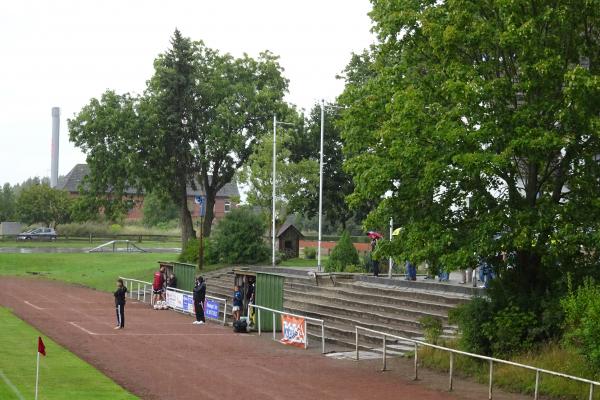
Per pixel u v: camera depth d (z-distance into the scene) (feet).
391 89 86.79
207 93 218.38
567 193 81.20
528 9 77.87
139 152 216.33
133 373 79.51
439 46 79.82
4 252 255.70
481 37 78.02
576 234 75.66
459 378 80.43
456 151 76.79
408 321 107.24
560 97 78.23
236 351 97.04
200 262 187.73
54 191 383.45
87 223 357.82
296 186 209.15
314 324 116.26
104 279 196.44
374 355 94.32
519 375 75.10
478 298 87.04
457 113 77.05
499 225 77.41
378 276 140.97
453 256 78.69
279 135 210.59
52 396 66.13
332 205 230.27
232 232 190.29
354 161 87.10
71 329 112.47
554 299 80.84
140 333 110.93
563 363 73.77
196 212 395.55
